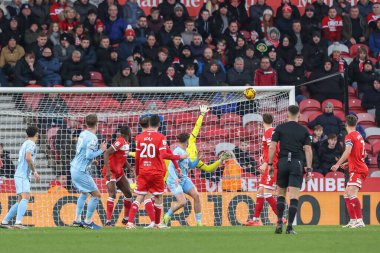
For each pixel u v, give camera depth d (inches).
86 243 1048.2
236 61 2062.0
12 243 1053.2
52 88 1615.4
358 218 1425.9
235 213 1665.8
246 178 1684.3
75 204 1646.2
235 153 1748.3
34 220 1627.7
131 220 1342.3
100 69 2074.3
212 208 1660.9
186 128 1781.5
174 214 1642.5
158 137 1318.9
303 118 2047.2
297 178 1147.9
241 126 1764.3
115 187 1478.8
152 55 2102.6
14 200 1632.6
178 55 2097.7
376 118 2078.0
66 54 2084.2
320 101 2107.5
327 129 1929.1
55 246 1011.9
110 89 1627.7
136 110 1815.9
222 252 941.2
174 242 1057.5
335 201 1702.8
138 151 1328.7
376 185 1717.5
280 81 2114.9
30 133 1369.3
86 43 2078.0
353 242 1069.1
